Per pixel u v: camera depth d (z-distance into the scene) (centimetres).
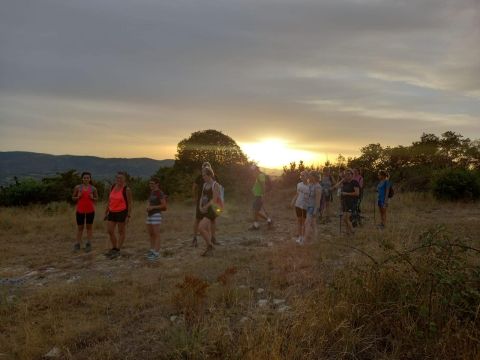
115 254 934
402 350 445
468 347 414
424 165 2173
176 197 2259
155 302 615
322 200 1333
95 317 571
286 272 723
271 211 1705
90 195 1007
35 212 1711
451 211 1506
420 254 584
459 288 462
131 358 458
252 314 538
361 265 603
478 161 2123
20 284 755
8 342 498
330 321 483
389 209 1568
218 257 884
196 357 439
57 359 463
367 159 2284
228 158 2597
